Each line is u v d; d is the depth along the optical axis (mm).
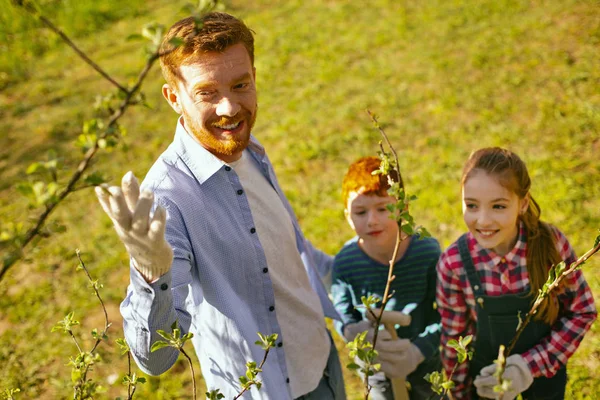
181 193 1854
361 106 5992
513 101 5531
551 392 2324
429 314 2551
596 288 3445
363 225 2426
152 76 7445
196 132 1868
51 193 946
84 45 8539
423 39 7012
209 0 1001
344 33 7609
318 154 5398
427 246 2502
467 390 2441
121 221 1317
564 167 4574
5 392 1895
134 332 1616
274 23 8289
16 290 4461
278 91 6652
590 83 5520
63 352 3812
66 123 6629
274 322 2004
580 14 6680
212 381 2033
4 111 7129
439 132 5352
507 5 7262
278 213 2127
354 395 3180
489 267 2213
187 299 2018
